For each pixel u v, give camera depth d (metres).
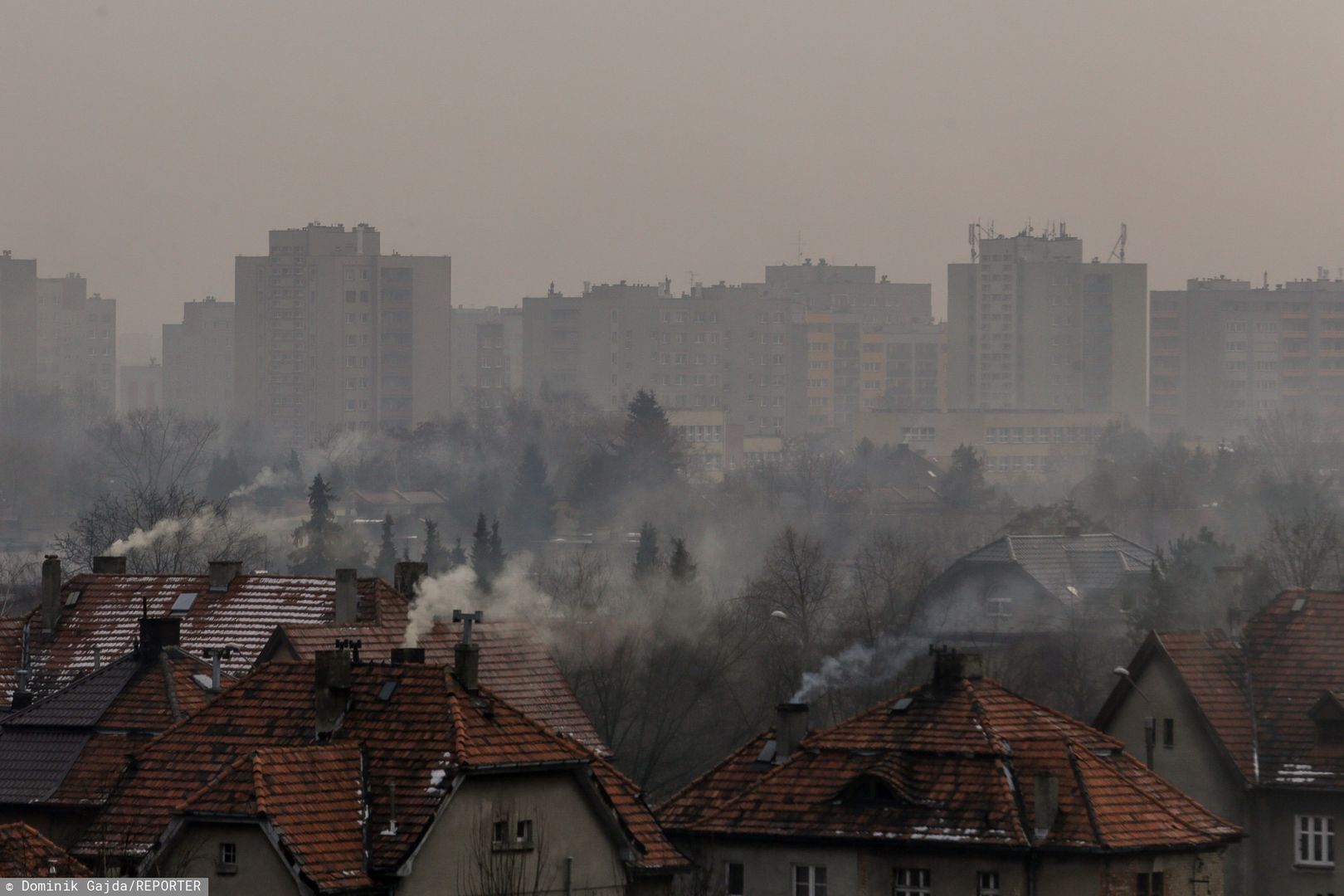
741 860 150.88
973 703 154.38
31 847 121.94
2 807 157.25
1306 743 181.00
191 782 134.88
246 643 194.00
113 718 163.25
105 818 134.00
